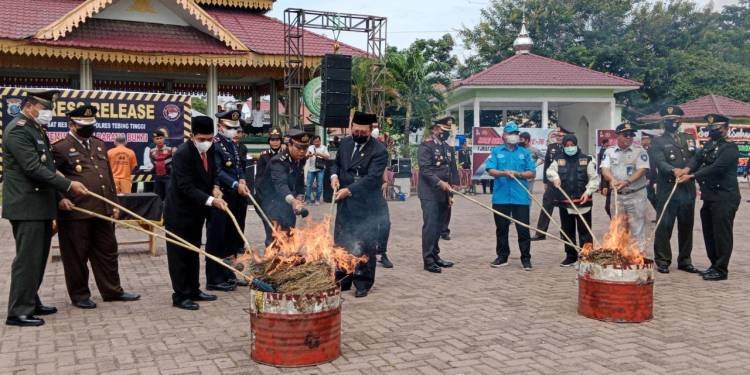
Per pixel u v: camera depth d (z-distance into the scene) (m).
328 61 16.23
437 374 4.27
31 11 19.11
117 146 12.18
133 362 4.50
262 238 10.66
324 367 4.41
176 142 13.69
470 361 4.54
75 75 21.80
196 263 6.27
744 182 26.78
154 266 8.23
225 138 7.39
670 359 4.58
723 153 7.33
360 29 20.55
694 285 7.24
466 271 8.05
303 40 20.14
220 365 4.44
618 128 8.27
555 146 10.66
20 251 5.41
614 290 5.57
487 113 38.12
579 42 35.84
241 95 26.89
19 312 5.44
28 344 4.91
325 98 16.38
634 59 34.25
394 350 4.79
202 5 22.77
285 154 7.29
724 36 39.59
